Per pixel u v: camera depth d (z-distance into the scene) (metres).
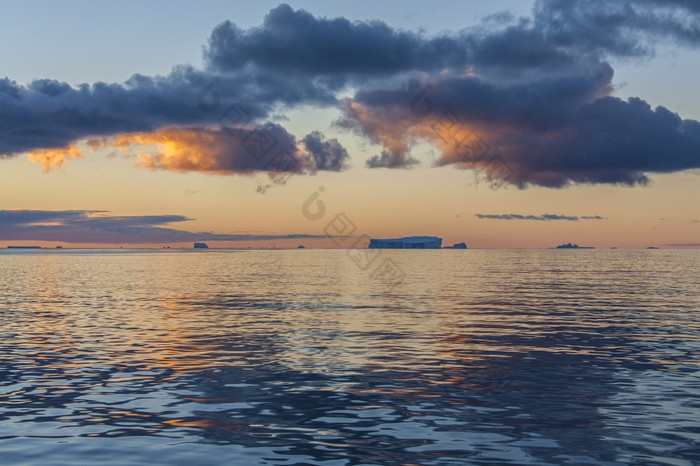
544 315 37.84
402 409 15.63
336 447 12.58
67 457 11.93
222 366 21.42
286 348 25.28
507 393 17.38
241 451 12.30
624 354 23.89
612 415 15.02
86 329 31.27
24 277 89.44
